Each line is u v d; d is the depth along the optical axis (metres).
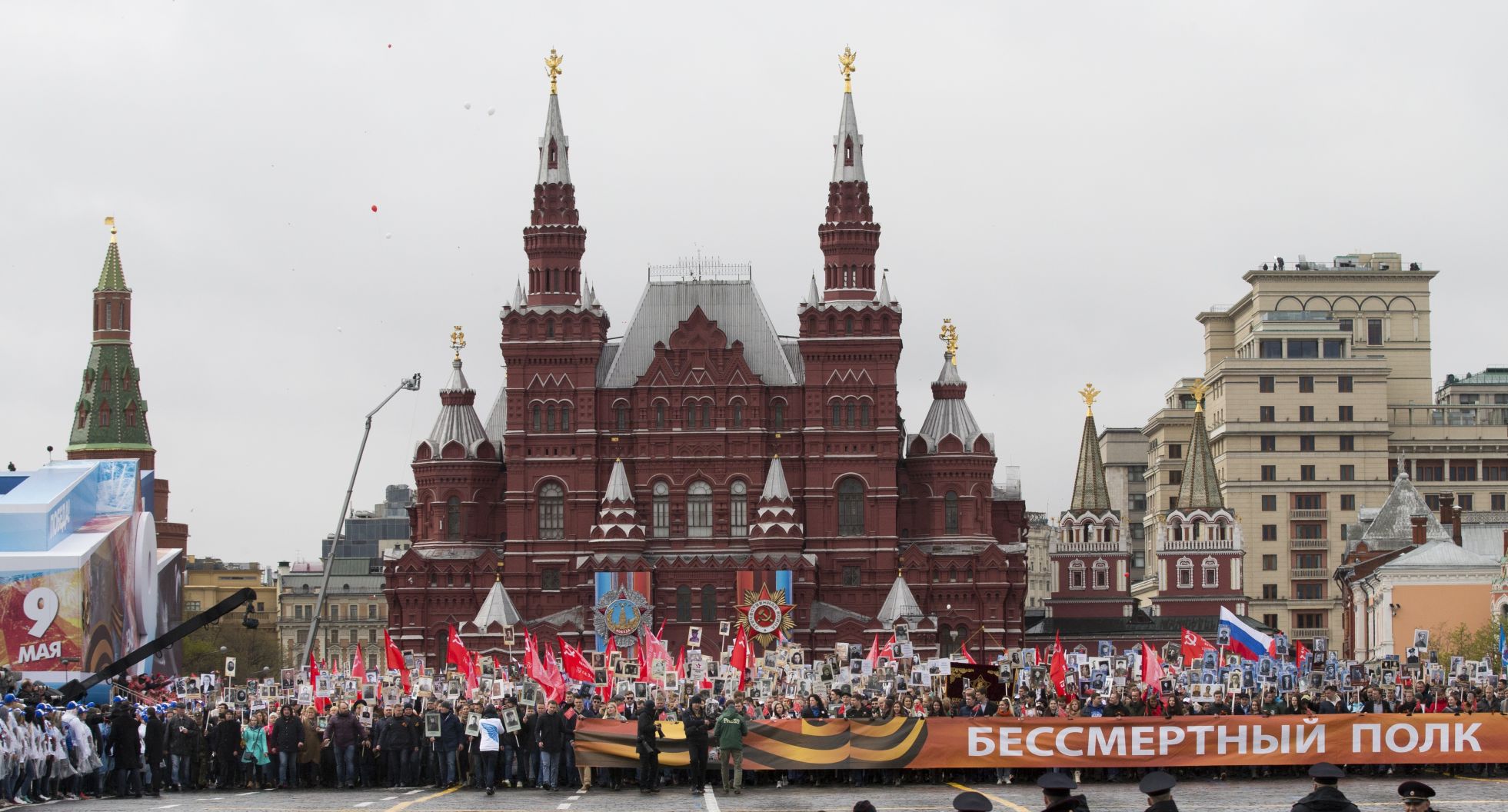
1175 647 146.75
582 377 183.88
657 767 75.62
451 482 187.62
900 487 186.62
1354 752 75.00
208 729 79.31
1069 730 74.81
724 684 108.19
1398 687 86.75
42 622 107.25
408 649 183.00
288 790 76.75
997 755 74.94
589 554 181.62
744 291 188.50
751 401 182.50
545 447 183.38
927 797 69.06
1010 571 187.12
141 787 73.06
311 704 81.81
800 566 177.12
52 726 68.62
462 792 75.62
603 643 176.00
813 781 78.12
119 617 116.69
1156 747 74.75
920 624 177.12
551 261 185.50
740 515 181.88
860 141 186.25
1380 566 196.62
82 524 116.31
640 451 182.75
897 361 183.50
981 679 88.81
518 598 182.00
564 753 78.31
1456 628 188.75
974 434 186.00
